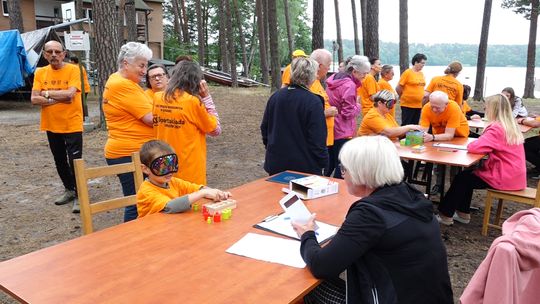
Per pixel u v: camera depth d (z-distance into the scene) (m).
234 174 6.42
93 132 9.13
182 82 3.07
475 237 4.22
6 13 23.27
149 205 2.54
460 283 3.32
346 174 1.95
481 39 16.20
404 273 1.74
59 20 24.27
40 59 13.85
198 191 2.60
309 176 3.15
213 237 2.12
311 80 3.41
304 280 1.71
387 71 7.40
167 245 2.02
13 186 5.66
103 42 9.16
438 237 1.84
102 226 4.38
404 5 14.30
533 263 1.64
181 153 3.10
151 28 28.45
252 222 2.34
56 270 1.77
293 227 2.08
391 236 1.72
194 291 1.61
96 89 17.84
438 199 5.38
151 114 3.38
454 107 5.21
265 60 24.59
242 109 13.19
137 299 1.55
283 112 3.43
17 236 4.09
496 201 5.40
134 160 2.94
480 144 4.19
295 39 44.19
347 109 5.02
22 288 1.62
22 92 14.88
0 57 12.24
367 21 13.37
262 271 1.78
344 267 1.71
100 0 9.10
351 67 5.19
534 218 1.74
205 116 3.09
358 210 1.77
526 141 6.51
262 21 24.33
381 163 1.82
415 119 7.76
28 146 8.08
